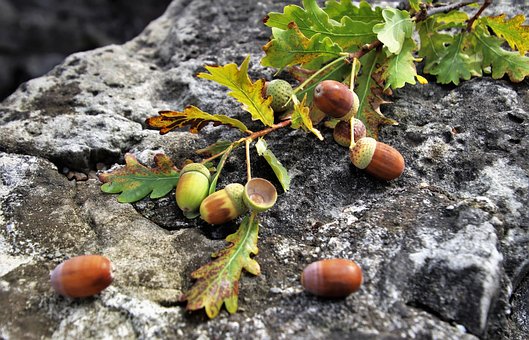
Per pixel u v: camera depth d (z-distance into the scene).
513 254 0.31
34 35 0.85
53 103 0.42
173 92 0.43
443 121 0.37
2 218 0.33
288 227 0.32
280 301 0.28
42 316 0.28
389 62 0.36
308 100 0.36
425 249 0.29
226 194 0.31
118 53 0.48
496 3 0.46
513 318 0.30
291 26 0.34
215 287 0.28
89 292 0.28
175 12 0.54
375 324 0.26
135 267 0.30
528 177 0.34
